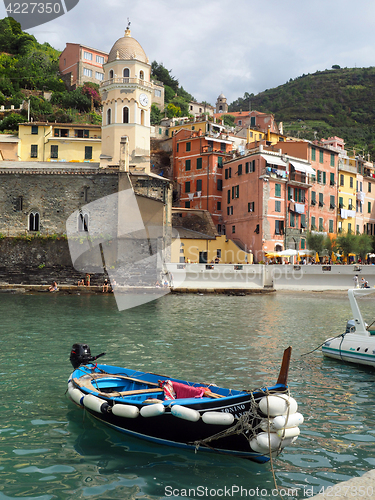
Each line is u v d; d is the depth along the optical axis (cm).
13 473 669
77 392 898
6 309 2686
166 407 748
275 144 5959
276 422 661
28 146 5631
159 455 741
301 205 5419
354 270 4203
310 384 1184
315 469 700
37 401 1011
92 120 7569
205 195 5812
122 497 605
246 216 5238
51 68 8994
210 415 707
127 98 4591
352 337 1465
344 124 18188
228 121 10238
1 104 7500
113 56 4700
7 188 4250
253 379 1215
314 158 5816
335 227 6094
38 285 3828
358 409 984
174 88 12306
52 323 2175
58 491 618
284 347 1675
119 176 4116
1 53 9438
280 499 609
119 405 801
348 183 6456
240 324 2239
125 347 1628
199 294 3853
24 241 4116
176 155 6297
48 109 7469
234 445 709
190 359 1447
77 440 797
